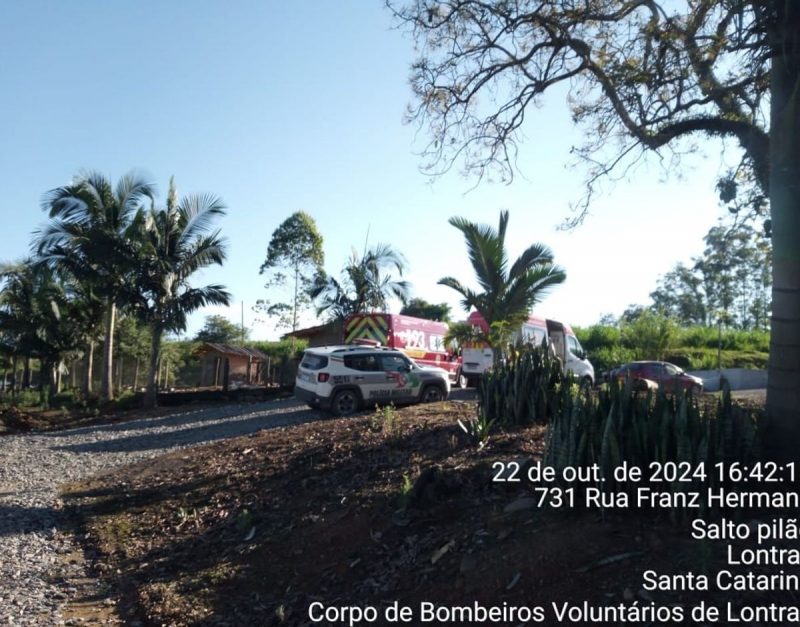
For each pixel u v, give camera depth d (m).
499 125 10.75
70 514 9.95
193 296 26.42
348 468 9.55
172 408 25.48
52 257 25.75
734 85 8.96
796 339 6.44
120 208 26.41
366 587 5.97
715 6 8.95
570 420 6.34
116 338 37.16
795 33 6.88
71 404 29.17
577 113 10.70
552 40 10.15
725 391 5.97
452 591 5.43
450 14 10.34
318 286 30.91
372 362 18.33
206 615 6.09
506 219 16.53
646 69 9.55
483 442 9.09
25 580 7.17
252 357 38.03
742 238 9.85
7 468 13.90
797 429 6.34
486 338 16.94
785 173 6.61
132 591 6.87
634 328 41.75
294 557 6.98
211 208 26.84
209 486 10.36
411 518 6.89
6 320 32.53
